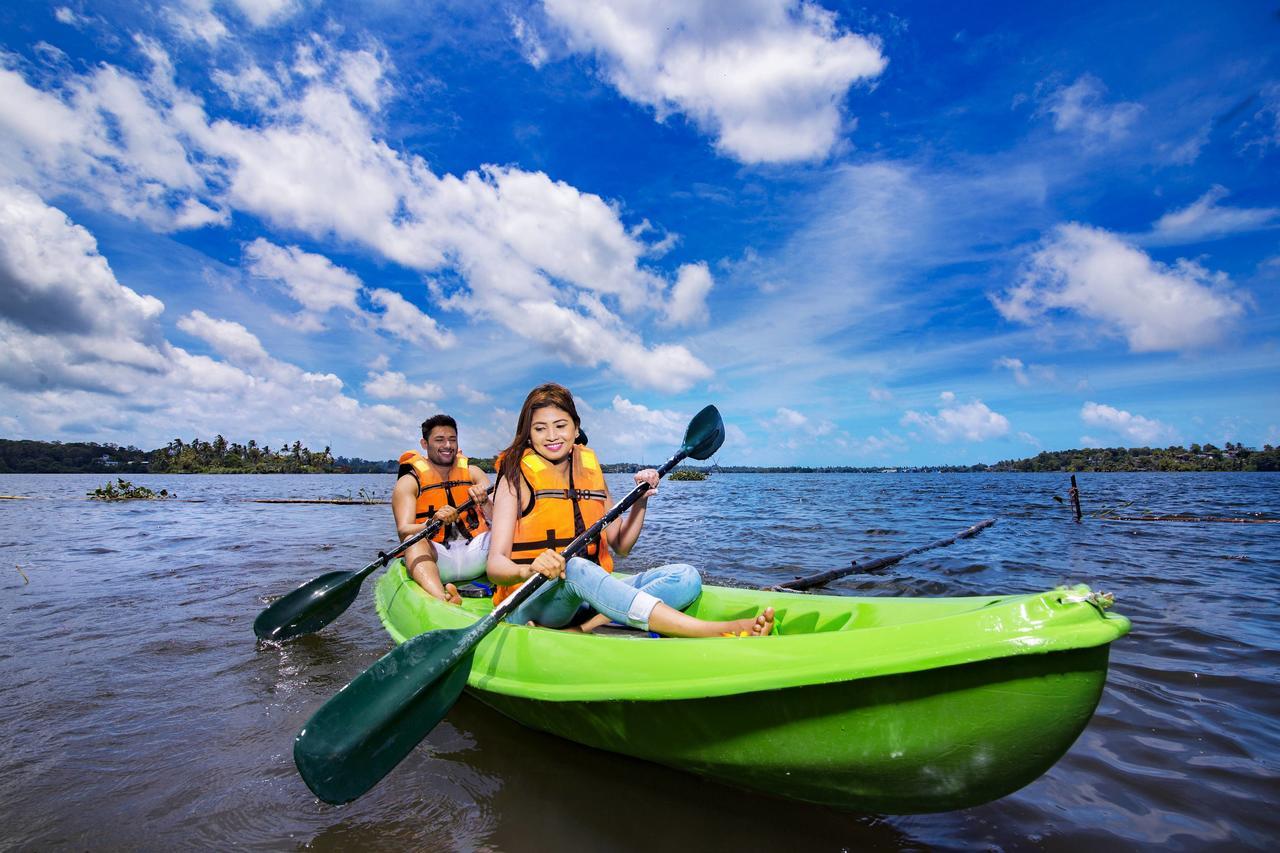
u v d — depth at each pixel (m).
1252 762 2.18
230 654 3.74
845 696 1.64
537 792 2.15
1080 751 2.30
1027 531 9.30
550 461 3.10
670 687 1.87
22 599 5.22
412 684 2.23
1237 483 36.72
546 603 2.90
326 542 9.12
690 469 55.97
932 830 1.87
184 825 1.98
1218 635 3.59
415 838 1.89
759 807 2.03
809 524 10.90
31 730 2.69
